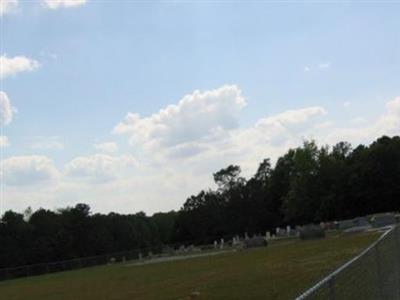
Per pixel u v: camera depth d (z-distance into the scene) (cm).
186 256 6969
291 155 15088
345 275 763
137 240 14350
